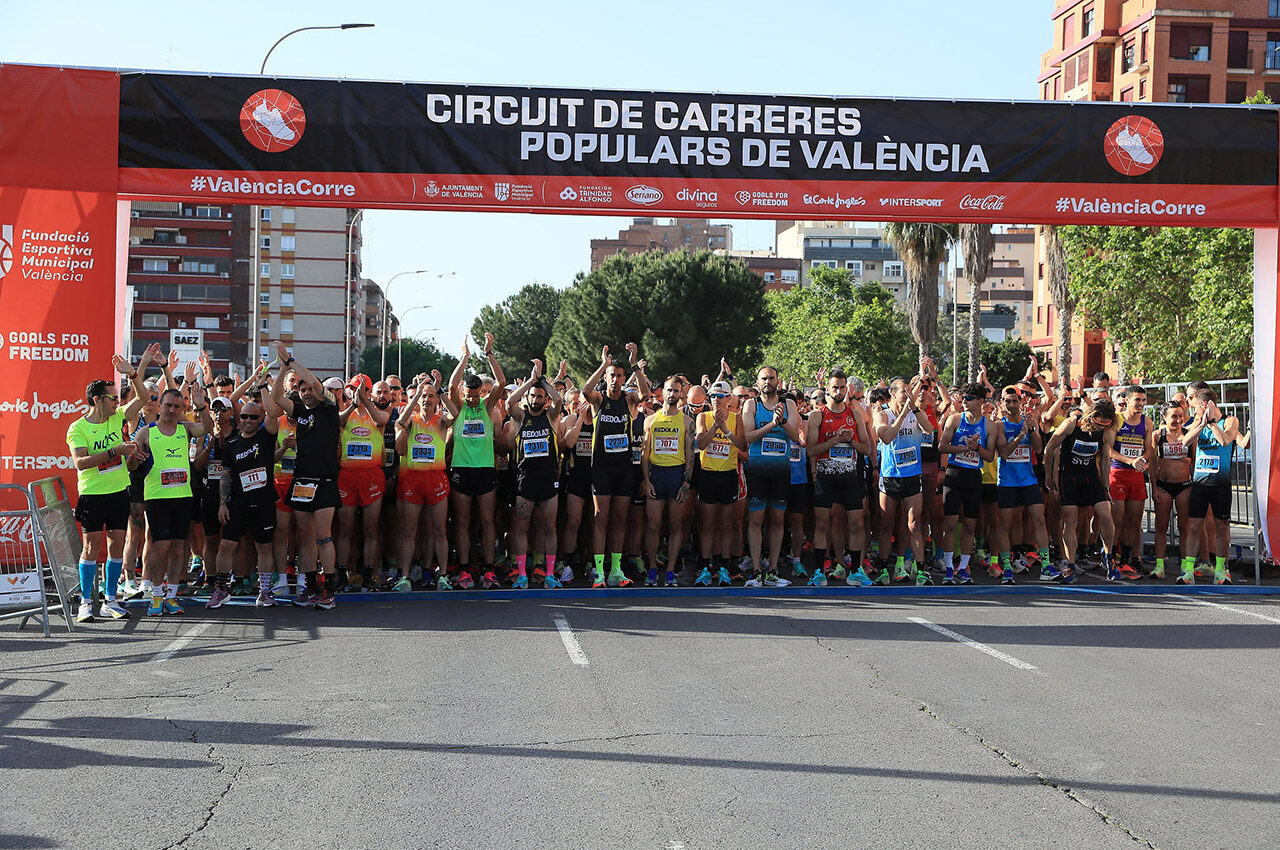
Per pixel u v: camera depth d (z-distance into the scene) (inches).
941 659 307.1
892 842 168.4
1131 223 483.8
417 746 218.7
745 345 1916.8
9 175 425.4
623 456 436.1
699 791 192.2
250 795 189.0
